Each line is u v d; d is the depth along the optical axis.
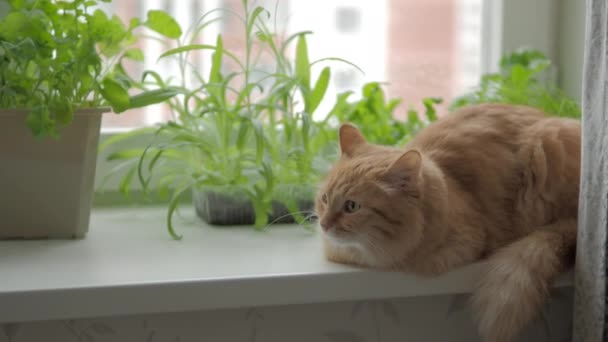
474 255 1.04
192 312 0.99
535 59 1.45
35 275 0.94
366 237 0.98
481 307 0.99
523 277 0.97
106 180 1.36
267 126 1.30
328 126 1.36
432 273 1.00
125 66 1.48
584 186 0.95
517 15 1.55
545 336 1.08
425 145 1.15
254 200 1.21
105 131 1.42
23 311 0.87
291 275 0.96
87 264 1.00
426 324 1.05
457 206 1.04
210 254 1.07
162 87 1.24
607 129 0.90
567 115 1.31
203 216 1.31
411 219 0.98
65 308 0.88
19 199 1.10
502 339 0.96
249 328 1.01
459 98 1.42
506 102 1.36
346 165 1.03
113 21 1.13
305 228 1.26
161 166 1.38
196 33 1.25
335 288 0.97
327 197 1.02
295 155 1.26
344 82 1.57
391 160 1.02
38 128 1.02
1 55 1.04
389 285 0.99
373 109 1.40
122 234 1.20
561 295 1.07
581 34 1.48
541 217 1.08
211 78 1.24
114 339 0.97
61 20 1.10
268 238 1.19
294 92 1.29
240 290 0.94
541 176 1.07
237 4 1.50
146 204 1.46
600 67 0.91
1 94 1.04
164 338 0.98
